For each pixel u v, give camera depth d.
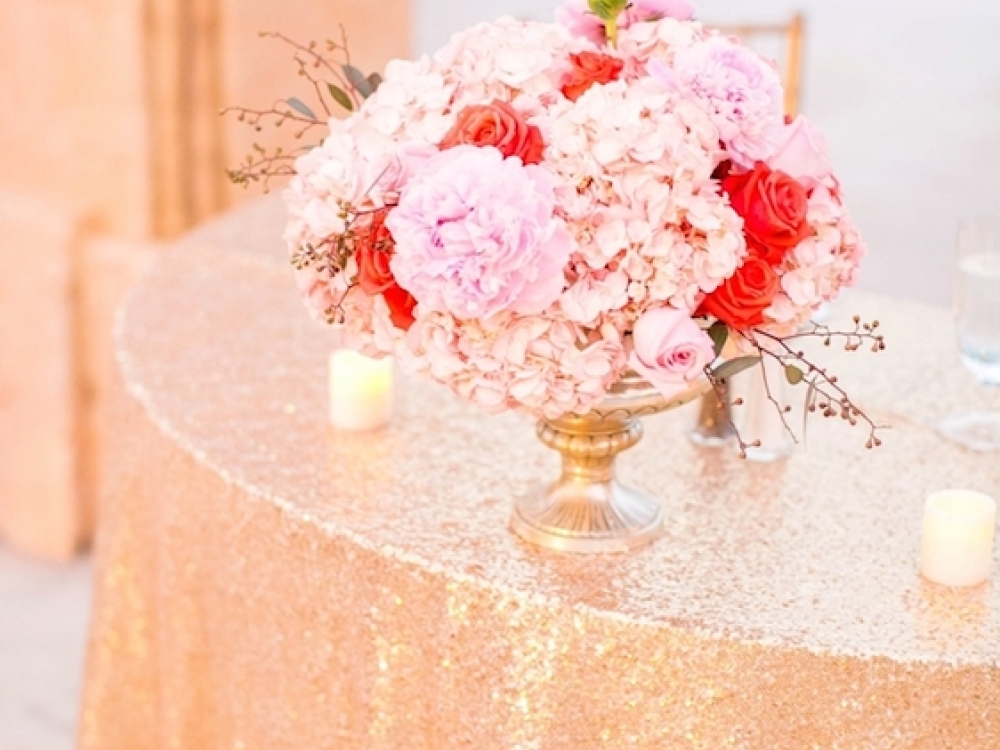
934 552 1.34
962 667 1.26
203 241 2.01
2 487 3.05
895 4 7.66
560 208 1.20
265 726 1.49
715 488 1.47
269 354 1.71
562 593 1.32
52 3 2.75
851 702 1.27
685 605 1.31
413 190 1.20
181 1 2.67
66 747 2.38
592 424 1.33
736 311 1.22
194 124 2.77
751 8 6.96
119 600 1.68
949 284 4.20
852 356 1.71
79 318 2.87
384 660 1.38
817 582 1.34
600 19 1.30
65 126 2.82
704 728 1.29
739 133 1.23
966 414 1.59
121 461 1.66
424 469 1.49
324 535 1.40
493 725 1.34
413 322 1.25
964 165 5.24
